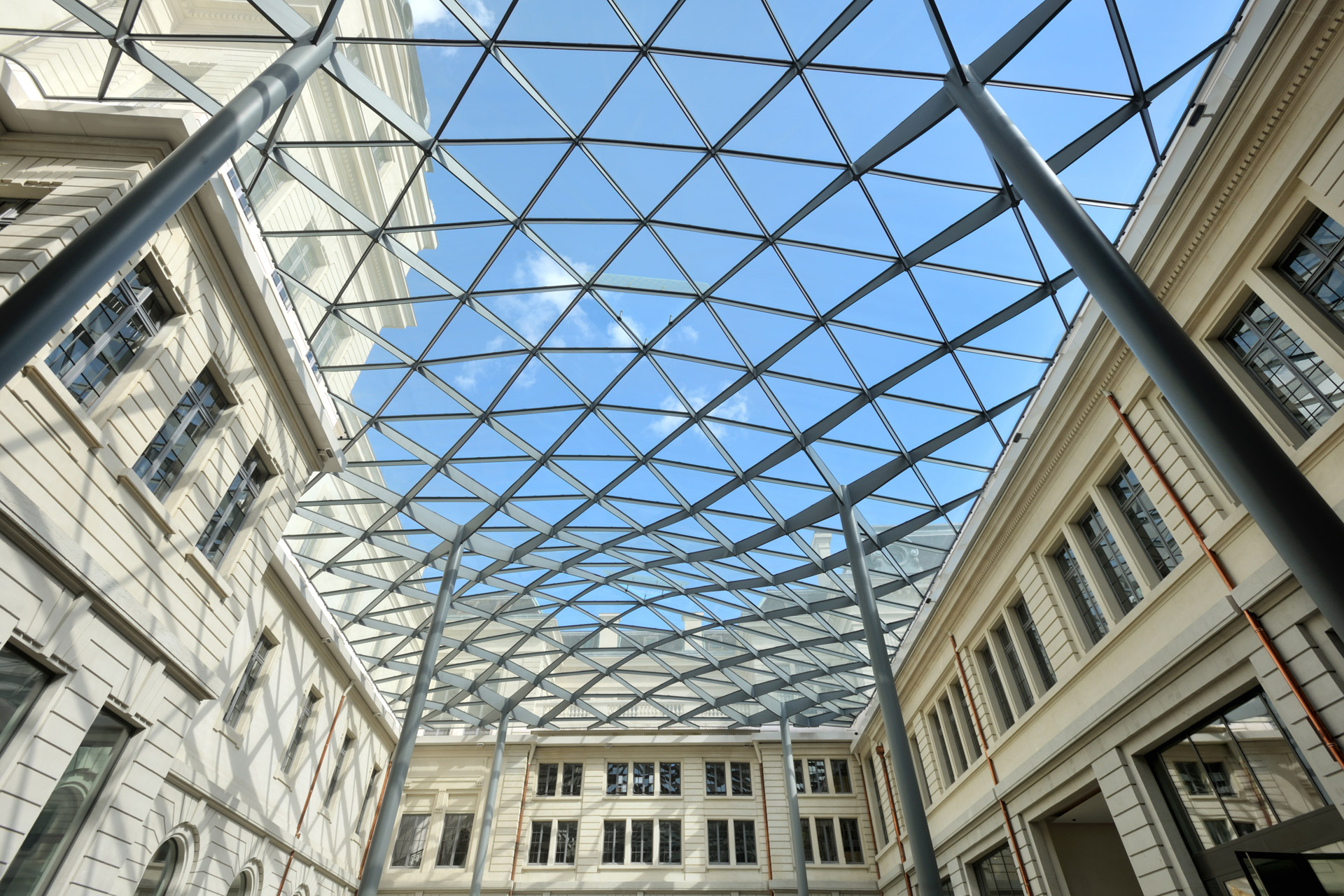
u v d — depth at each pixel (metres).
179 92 14.05
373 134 15.80
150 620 11.73
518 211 17.06
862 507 23.00
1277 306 10.12
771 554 25.84
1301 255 10.07
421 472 24.17
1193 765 12.49
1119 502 14.59
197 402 13.55
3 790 9.24
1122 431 13.78
